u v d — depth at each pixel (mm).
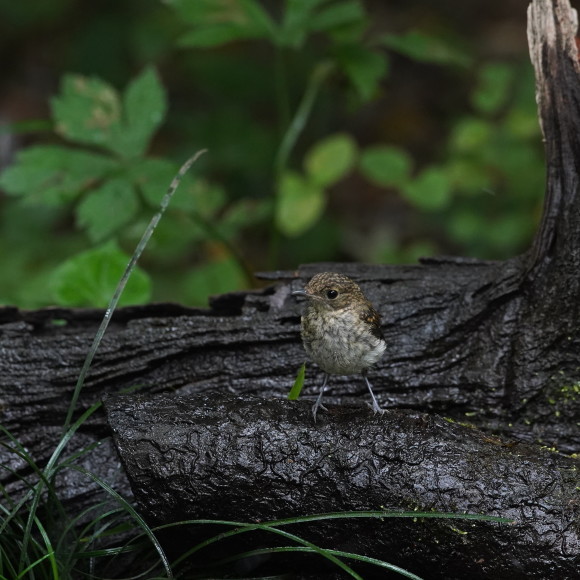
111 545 8242
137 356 9164
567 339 8719
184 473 7512
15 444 8688
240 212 14180
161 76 22000
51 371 9023
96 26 21703
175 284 16047
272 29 11914
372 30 24109
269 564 8078
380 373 9141
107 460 8672
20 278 15984
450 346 9172
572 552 7000
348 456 7492
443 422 7762
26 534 7461
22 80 22125
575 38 8656
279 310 9461
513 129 16250
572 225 8664
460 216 16797
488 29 24000
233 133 20312
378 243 18875
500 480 7281
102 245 10828
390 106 22438
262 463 7523
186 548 8023
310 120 21359
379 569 7648
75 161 11031
